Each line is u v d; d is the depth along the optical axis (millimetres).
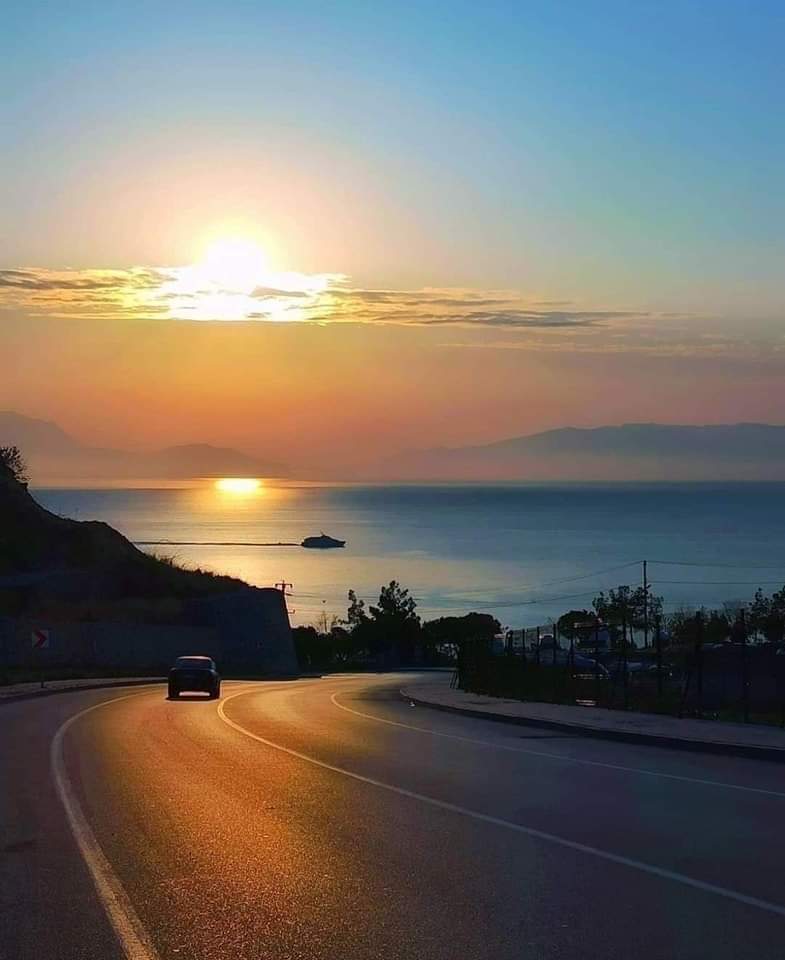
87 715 28812
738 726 22453
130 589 78000
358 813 12703
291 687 51656
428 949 7484
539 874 9602
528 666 39812
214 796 14039
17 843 11086
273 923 8141
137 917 8336
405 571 155500
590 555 169750
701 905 8570
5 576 70312
